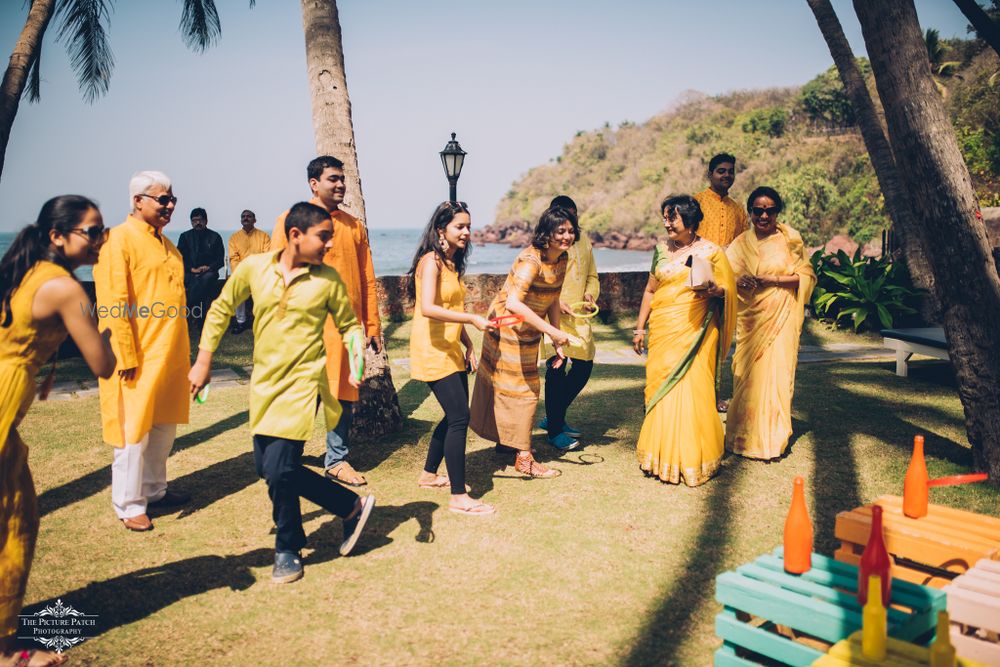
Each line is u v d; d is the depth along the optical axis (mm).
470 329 12109
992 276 4629
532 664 2768
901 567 3316
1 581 2670
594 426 6277
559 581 3445
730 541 3883
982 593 2588
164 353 4109
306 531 4098
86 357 2791
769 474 4969
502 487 4754
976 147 26141
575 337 5445
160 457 4414
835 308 11781
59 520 4266
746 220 6688
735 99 112438
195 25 14773
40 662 2732
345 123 5832
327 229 3359
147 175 4043
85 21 13359
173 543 3932
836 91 82125
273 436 3367
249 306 11773
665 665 2760
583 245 5613
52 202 2777
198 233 11500
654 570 3555
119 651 2869
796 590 2695
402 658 2816
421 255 4309
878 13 4609
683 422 4742
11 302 2676
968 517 3355
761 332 5254
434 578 3492
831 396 7305
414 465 5250
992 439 4676
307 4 5855
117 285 3902
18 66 8633
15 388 2678
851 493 4566
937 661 2051
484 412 4902
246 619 3121
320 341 3479
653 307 4859
